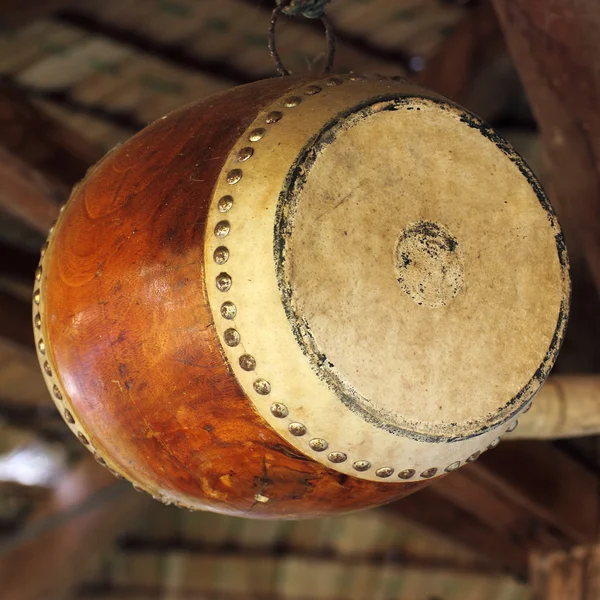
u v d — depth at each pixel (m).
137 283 1.13
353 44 3.56
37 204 3.20
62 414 1.32
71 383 1.23
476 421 1.11
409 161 1.12
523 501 3.48
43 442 5.42
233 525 5.98
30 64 3.41
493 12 3.29
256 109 1.18
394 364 1.07
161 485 1.26
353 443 1.09
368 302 1.06
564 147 2.01
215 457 1.16
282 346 1.04
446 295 1.11
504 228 1.17
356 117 1.11
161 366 1.12
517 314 1.15
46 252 1.30
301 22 3.38
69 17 3.18
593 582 3.71
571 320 4.01
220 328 1.07
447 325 1.10
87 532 5.45
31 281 4.05
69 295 1.20
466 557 5.42
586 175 2.02
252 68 3.66
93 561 6.07
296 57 3.61
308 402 1.06
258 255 1.05
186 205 1.13
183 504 1.33
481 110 3.64
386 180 1.10
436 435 1.09
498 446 3.42
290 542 5.83
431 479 1.20
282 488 1.17
